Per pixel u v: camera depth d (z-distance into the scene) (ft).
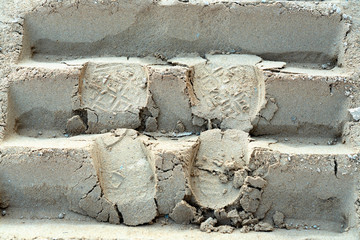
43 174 4.59
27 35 5.07
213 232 4.53
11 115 4.82
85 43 5.12
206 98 4.90
